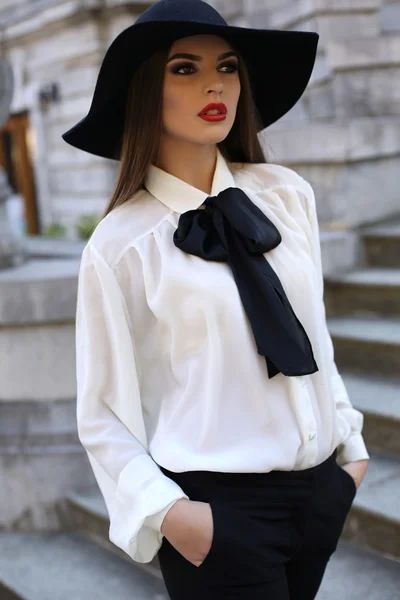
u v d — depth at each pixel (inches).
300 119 172.1
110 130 62.8
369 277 128.8
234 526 50.4
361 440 61.7
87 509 109.0
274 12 182.1
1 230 129.3
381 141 141.9
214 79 53.3
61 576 100.6
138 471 52.0
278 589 52.2
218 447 52.2
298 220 58.7
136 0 289.3
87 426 54.6
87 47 309.9
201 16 52.7
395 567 84.1
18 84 368.2
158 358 55.5
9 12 361.4
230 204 53.6
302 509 53.2
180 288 51.8
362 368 117.4
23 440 115.0
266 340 51.1
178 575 53.8
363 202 141.9
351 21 164.4
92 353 54.4
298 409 52.8
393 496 88.0
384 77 158.9
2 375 114.3
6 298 109.7
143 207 55.9
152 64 53.8
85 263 54.6
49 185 362.9
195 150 56.5
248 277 52.2
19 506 115.3
